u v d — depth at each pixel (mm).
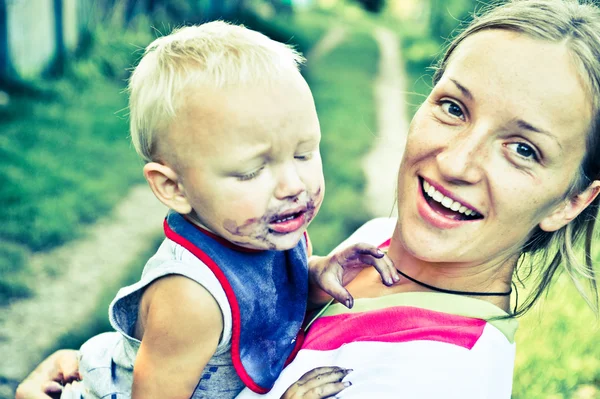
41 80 9195
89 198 6137
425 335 1439
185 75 1298
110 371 1614
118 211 6066
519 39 1412
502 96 1395
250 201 1309
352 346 1500
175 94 1298
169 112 1305
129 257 5301
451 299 1541
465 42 1521
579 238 1655
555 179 1424
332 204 6746
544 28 1396
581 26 1396
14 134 7281
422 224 1527
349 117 11039
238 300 1392
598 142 1420
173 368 1377
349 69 16641
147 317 1414
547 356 3238
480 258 1533
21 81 8805
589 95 1372
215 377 1518
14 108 8078
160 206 6320
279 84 1292
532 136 1386
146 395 1396
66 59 9977
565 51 1373
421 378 1368
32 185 6062
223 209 1321
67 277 4871
